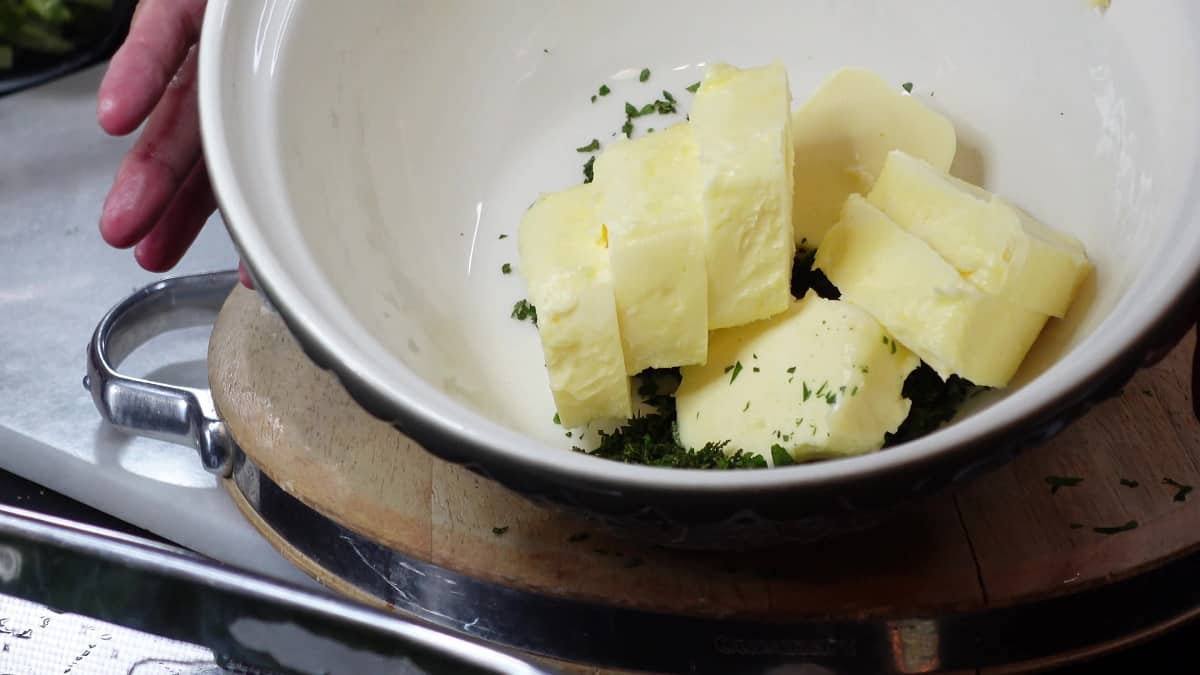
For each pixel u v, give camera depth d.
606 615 0.49
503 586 0.49
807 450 0.47
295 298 0.44
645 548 0.49
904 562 0.48
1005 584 0.48
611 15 0.58
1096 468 0.50
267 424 0.52
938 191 0.49
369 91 0.53
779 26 0.58
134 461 0.56
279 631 0.48
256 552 0.54
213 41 0.48
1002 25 0.54
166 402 0.54
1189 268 0.42
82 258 0.64
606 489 0.42
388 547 0.50
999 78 0.54
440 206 0.55
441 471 0.51
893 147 0.53
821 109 0.53
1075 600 0.48
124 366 0.59
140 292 0.57
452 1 0.55
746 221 0.47
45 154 0.68
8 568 0.49
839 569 0.48
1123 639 0.49
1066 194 0.51
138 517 0.55
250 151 0.48
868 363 0.48
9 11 0.69
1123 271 0.46
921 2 0.56
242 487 0.54
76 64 0.71
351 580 0.52
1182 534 0.48
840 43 0.58
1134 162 0.48
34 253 0.64
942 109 0.55
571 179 0.57
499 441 0.42
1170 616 0.49
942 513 0.49
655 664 0.49
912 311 0.48
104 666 0.49
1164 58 0.47
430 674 0.47
